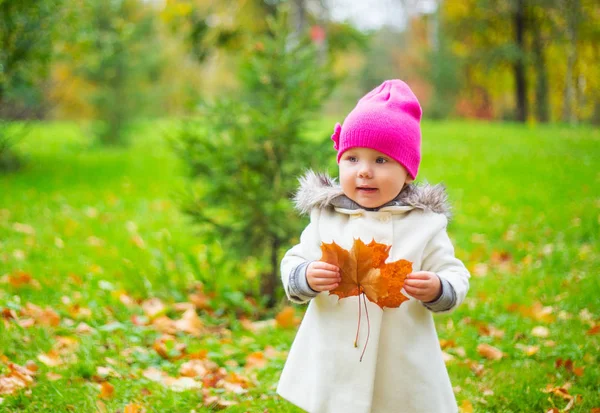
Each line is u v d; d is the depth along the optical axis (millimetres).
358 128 2221
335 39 10945
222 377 3375
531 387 3205
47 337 3684
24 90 9414
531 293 4762
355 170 2238
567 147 12461
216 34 10719
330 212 2367
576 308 4402
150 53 15258
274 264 4723
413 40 26609
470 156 11867
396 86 2359
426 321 2250
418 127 2312
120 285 4906
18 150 12062
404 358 2184
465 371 3463
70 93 16453
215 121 4637
